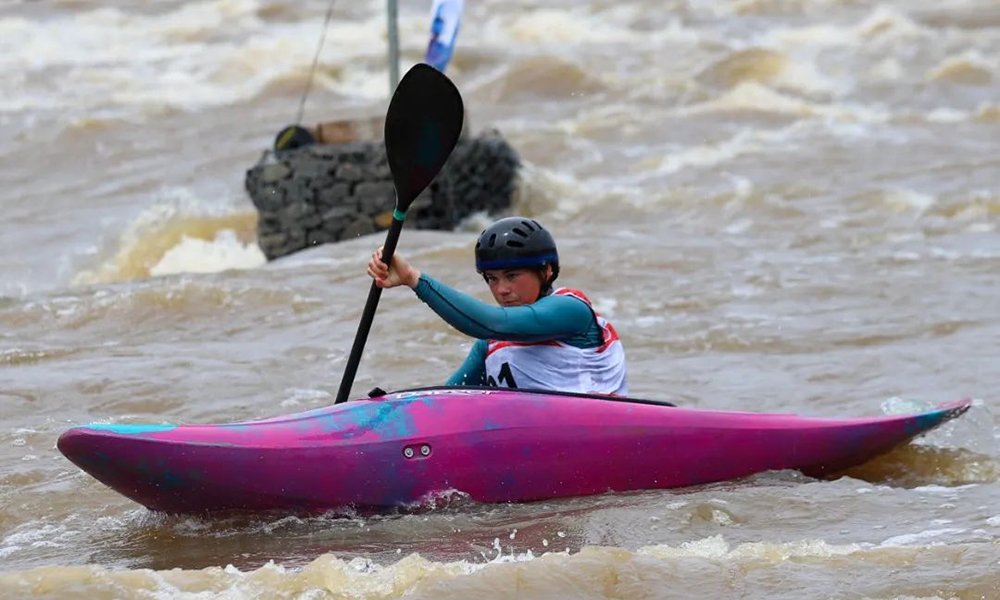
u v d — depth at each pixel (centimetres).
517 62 9769
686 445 1941
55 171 7469
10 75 10925
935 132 7581
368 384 2862
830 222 5141
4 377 2969
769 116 8338
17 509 2008
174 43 12581
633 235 4834
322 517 1859
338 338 3288
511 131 7856
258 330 3444
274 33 12888
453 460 1864
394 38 5153
